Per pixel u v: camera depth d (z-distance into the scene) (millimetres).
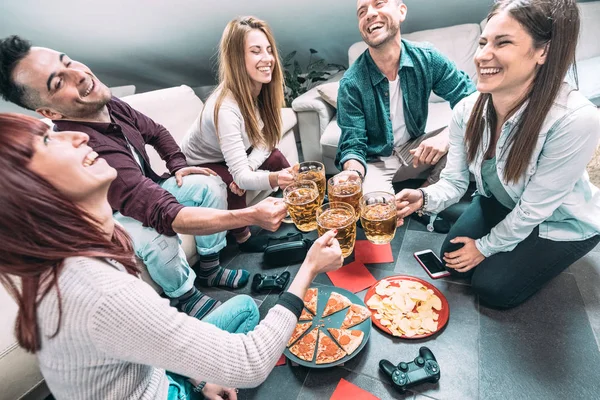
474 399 926
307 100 2129
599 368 950
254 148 1631
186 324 583
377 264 1422
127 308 502
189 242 1434
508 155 985
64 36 2201
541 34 785
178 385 773
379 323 1130
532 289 1127
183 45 2559
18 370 930
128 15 2080
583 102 869
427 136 1721
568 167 910
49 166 472
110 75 2826
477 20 2529
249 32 1333
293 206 897
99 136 1094
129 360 533
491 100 1019
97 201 567
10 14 1931
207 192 1371
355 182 1037
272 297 1394
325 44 2762
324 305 1191
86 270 491
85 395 542
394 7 1396
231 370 607
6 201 431
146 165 1339
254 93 1528
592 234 1051
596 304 1127
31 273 463
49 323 477
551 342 1035
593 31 2088
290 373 1064
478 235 1268
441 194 1260
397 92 1654
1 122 459
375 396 967
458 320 1144
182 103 1861
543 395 912
